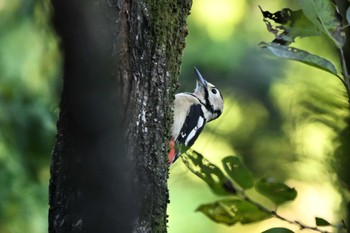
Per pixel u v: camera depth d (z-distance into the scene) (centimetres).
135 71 614
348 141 648
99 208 512
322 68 543
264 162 936
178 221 1656
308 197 991
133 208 523
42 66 1444
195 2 1719
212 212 603
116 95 573
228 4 1714
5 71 1474
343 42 546
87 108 484
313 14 548
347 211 589
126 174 521
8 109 1347
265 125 1508
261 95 1581
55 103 1364
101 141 498
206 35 1694
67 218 568
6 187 1321
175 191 1647
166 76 634
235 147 1455
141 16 617
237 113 1570
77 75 470
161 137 625
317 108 710
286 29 584
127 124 605
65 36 445
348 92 540
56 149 586
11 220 1326
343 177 641
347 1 606
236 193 591
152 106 621
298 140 875
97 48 468
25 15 1465
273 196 581
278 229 561
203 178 595
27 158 1343
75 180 539
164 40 632
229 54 1653
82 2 440
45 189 1350
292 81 1076
